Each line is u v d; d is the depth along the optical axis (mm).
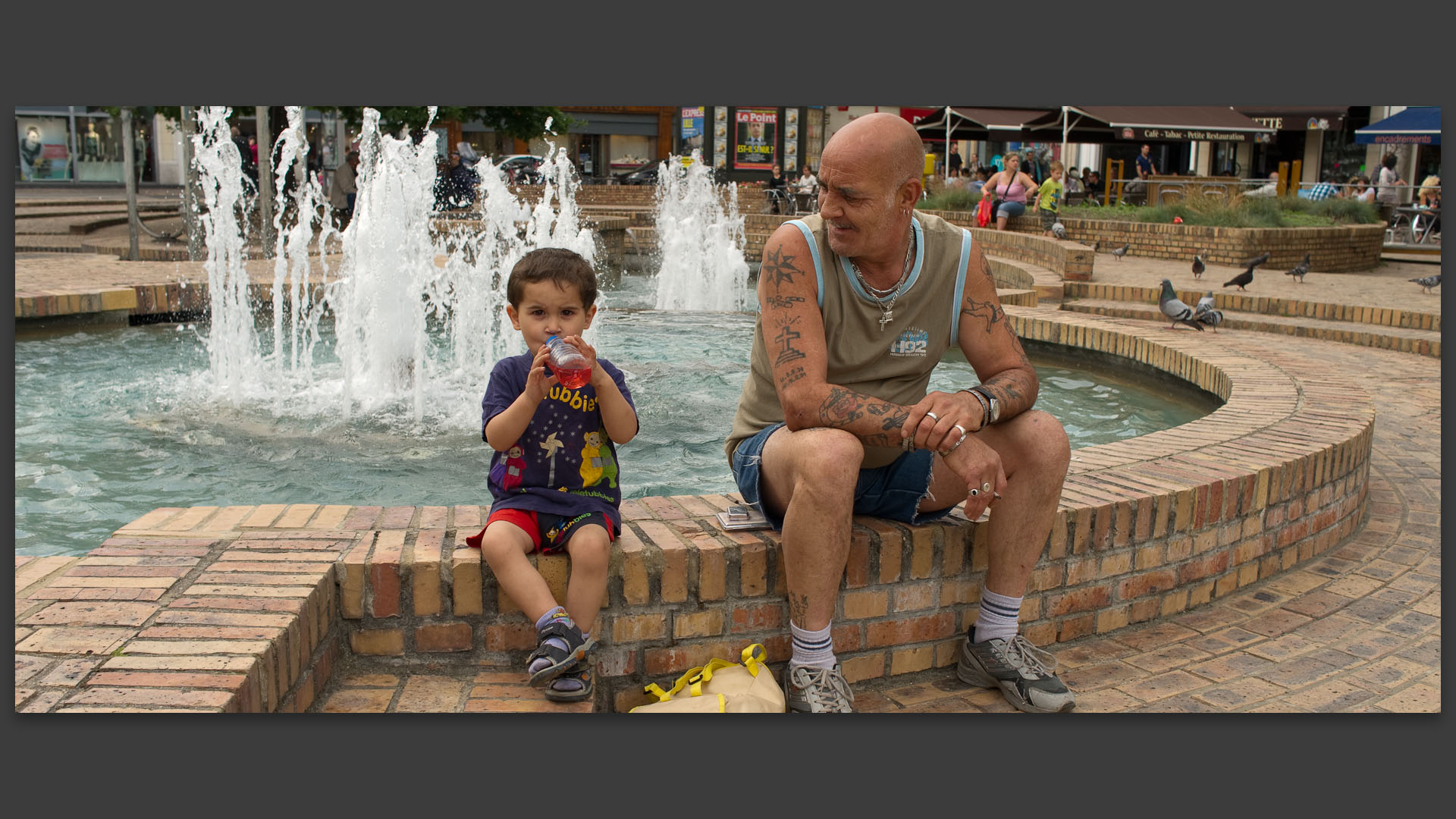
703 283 12398
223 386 6168
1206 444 3723
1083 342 7816
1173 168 34500
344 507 2928
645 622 2596
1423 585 3436
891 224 2496
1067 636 2975
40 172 34844
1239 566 3330
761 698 2467
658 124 40562
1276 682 2748
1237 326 10547
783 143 28203
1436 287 12055
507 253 11477
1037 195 20750
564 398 2520
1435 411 6348
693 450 4891
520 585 2402
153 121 35719
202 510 2883
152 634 2152
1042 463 2549
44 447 4746
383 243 6754
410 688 2461
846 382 2686
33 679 1979
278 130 18766
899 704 2672
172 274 9789
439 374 6754
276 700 2162
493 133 36250
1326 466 3629
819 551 2426
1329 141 30672
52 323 8109
